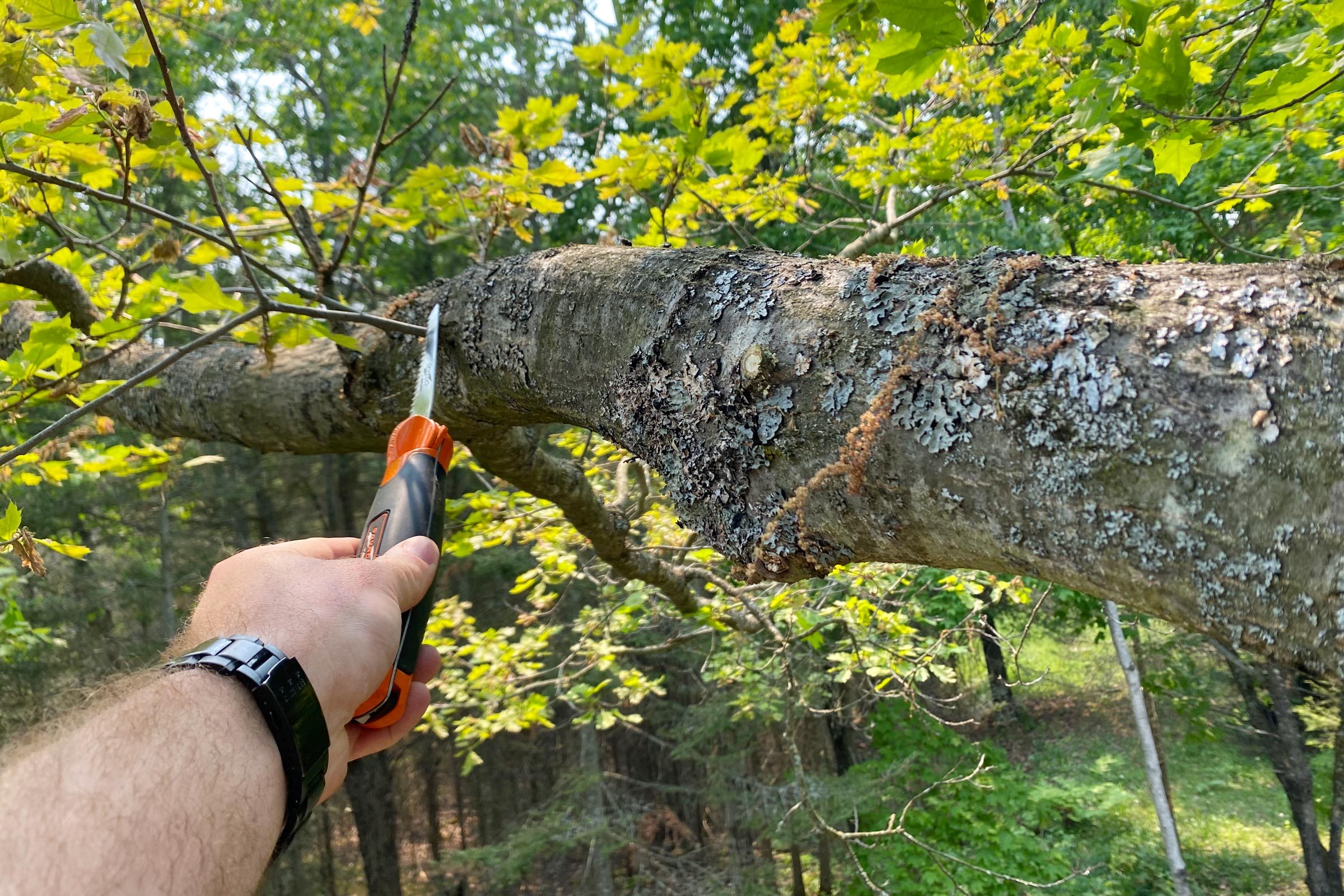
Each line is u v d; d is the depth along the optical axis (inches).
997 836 327.6
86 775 21.0
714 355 35.5
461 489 350.0
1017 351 26.0
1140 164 64.4
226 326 53.1
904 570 153.7
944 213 296.4
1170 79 49.6
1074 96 60.9
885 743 382.0
